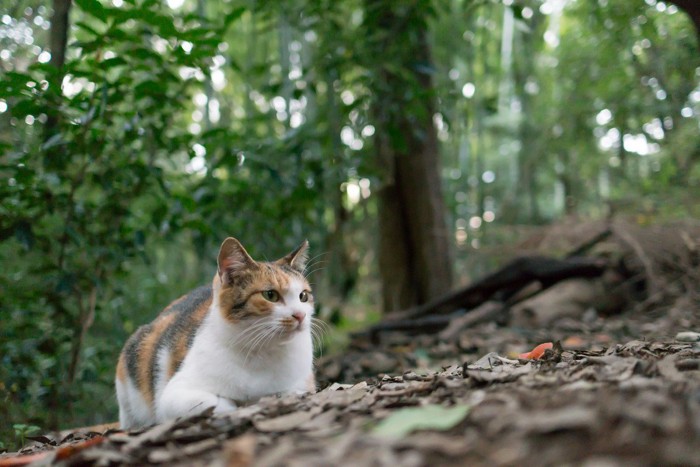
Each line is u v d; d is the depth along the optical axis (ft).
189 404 9.55
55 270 15.35
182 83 15.35
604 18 25.67
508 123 43.62
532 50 37.65
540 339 17.81
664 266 21.70
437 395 8.02
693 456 5.11
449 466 5.52
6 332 15.03
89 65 13.93
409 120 21.53
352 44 20.97
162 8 16.30
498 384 8.17
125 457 6.94
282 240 21.43
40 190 14.16
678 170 27.35
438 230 25.50
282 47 26.94
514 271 22.75
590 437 5.59
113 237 15.72
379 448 5.94
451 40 32.96
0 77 14.97
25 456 8.75
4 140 14.87
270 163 19.03
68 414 15.71
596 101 32.60
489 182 46.52
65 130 14.05
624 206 25.76
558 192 47.55
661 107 28.25
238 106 34.09
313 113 29.60
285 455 6.12
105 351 17.75
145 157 18.35
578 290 21.81
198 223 16.37
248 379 10.11
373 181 21.58
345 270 30.76
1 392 14.20
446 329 20.72
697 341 11.66
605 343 15.85
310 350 11.05
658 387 6.82
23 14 15.89
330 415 7.55
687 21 25.67
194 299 12.44
